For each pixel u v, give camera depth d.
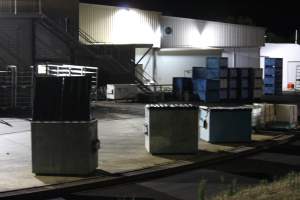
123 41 38.69
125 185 10.36
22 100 25.23
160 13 41.44
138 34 39.59
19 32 28.41
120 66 34.84
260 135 17.25
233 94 34.75
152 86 37.03
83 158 10.52
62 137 10.48
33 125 10.50
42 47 29.08
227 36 43.38
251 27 43.41
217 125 15.14
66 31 30.42
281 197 8.18
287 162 12.96
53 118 10.50
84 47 31.22
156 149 13.11
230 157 13.33
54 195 9.47
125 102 31.69
